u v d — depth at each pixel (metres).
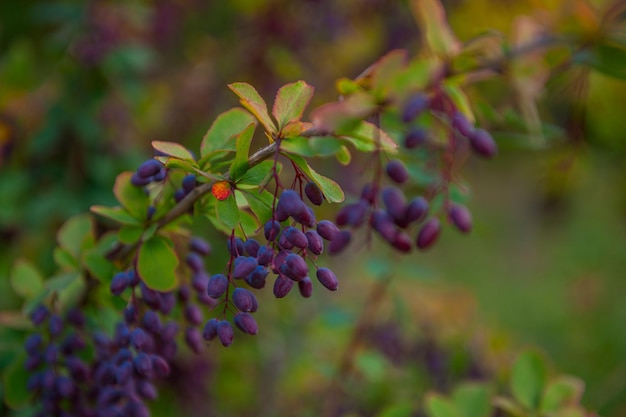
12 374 0.55
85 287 0.54
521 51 0.53
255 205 0.46
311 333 0.95
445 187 0.51
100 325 0.55
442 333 0.86
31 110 0.90
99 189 0.87
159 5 1.07
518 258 2.07
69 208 0.84
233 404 0.95
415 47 1.04
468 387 0.59
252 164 0.46
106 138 0.90
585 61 0.56
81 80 0.87
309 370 0.88
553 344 1.51
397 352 0.82
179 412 0.83
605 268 1.64
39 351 0.54
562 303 1.67
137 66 0.88
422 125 0.54
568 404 0.57
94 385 0.54
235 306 0.46
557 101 0.70
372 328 0.82
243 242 0.47
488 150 0.48
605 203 1.78
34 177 0.87
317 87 1.11
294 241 0.45
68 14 0.90
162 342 0.52
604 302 1.53
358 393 0.78
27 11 1.21
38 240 0.86
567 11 0.57
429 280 0.74
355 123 0.46
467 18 1.10
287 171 0.93
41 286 0.58
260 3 1.07
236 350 0.95
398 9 1.04
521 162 2.21
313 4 1.06
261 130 1.03
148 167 0.49
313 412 0.85
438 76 0.49
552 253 1.99
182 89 1.11
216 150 0.48
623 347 1.37
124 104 0.92
